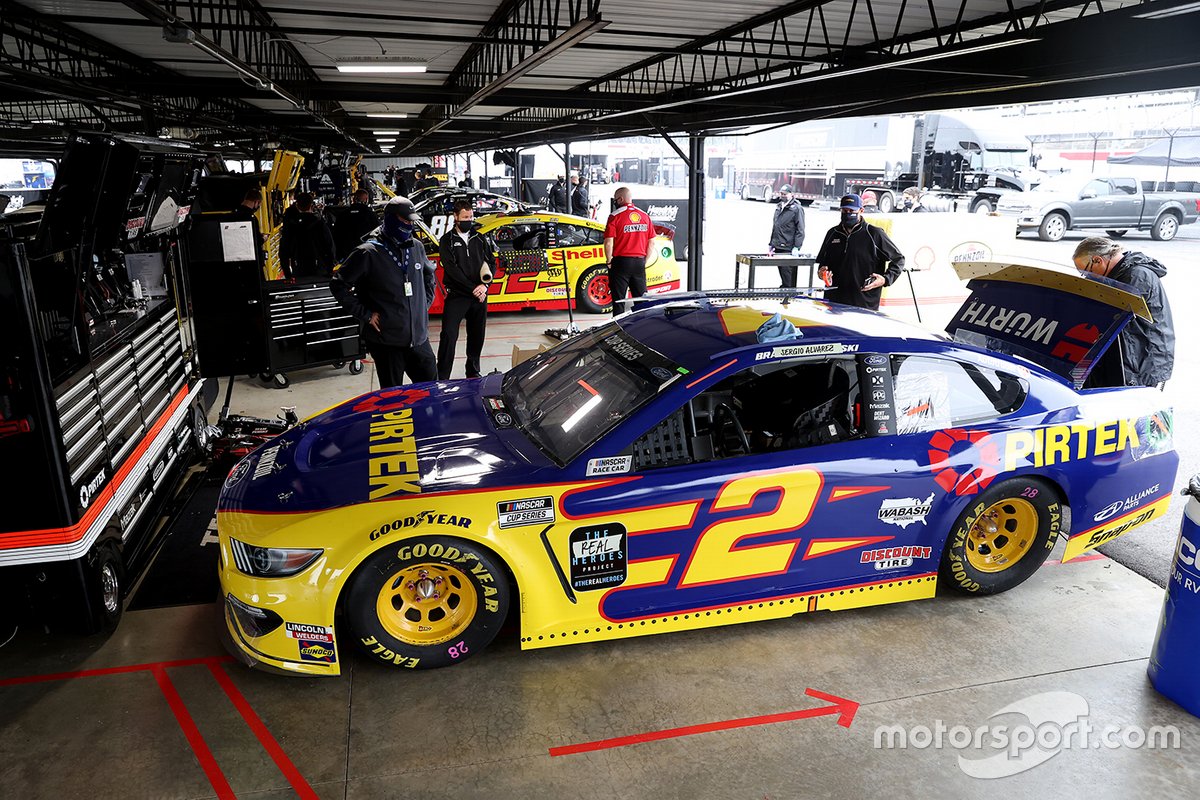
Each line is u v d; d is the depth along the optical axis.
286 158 12.71
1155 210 20.53
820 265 7.42
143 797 2.72
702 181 12.37
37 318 3.01
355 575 3.16
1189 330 9.83
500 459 3.46
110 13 7.12
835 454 3.56
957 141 25.31
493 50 8.55
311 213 9.99
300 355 7.84
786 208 13.38
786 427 3.62
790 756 2.95
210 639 3.64
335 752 2.94
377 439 3.72
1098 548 4.59
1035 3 5.78
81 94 9.46
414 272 5.83
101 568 3.53
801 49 8.45
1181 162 23.81
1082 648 3.62
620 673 3.42
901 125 26.88
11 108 17.69
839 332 3.79
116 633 3.67
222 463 5.35
